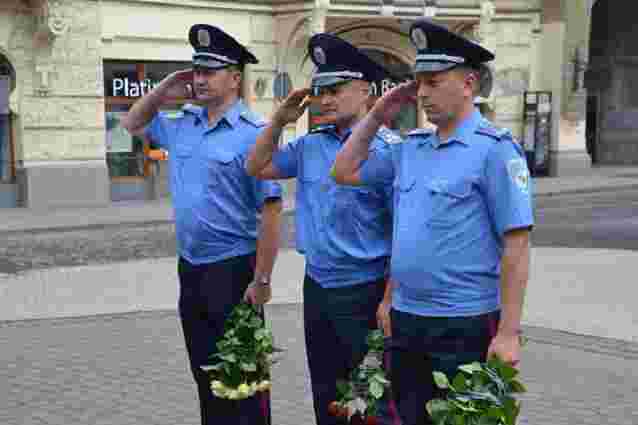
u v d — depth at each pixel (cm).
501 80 2497
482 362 335
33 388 612
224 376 416
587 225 1538
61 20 1777
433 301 335
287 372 652
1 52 1758
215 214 438
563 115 2573
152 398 590
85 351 713
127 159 1981
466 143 328
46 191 1823
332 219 400
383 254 401
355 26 2253
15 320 832
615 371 657
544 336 761
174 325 808
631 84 3022
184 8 1992
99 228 1577
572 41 2541
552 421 546
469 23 2345
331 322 408
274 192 427
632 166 2950
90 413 559
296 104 405
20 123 1795
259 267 434
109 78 1927
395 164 358
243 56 439
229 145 436
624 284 984
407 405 351
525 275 320
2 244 1372
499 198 320
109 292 972
